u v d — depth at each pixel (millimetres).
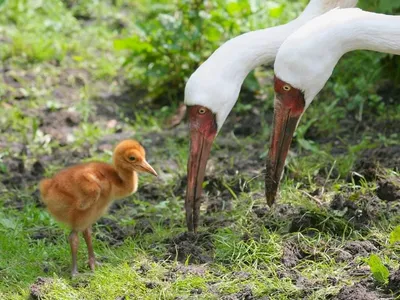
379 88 15711
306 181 12500
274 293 9672
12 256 10961
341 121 14875
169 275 10211
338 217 11062
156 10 17234
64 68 17453
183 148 14375
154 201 12703
